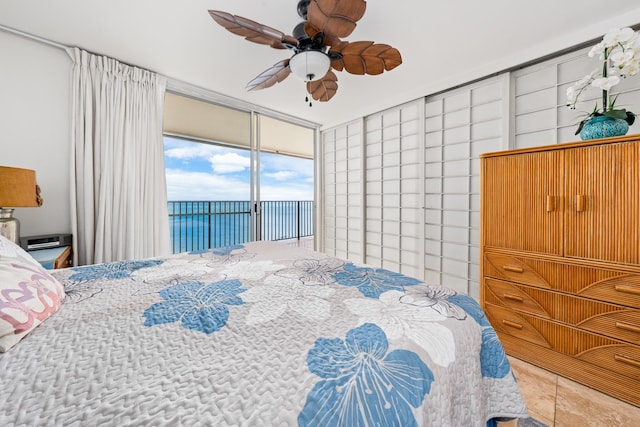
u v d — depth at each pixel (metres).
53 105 2.03
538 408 1.32
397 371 0.59
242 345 0.66
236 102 3.18
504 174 1.80
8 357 0.58
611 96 1.79
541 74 2.10
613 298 1.38
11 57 1.87
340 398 0.50
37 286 0.81
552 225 1.59
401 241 3.21
